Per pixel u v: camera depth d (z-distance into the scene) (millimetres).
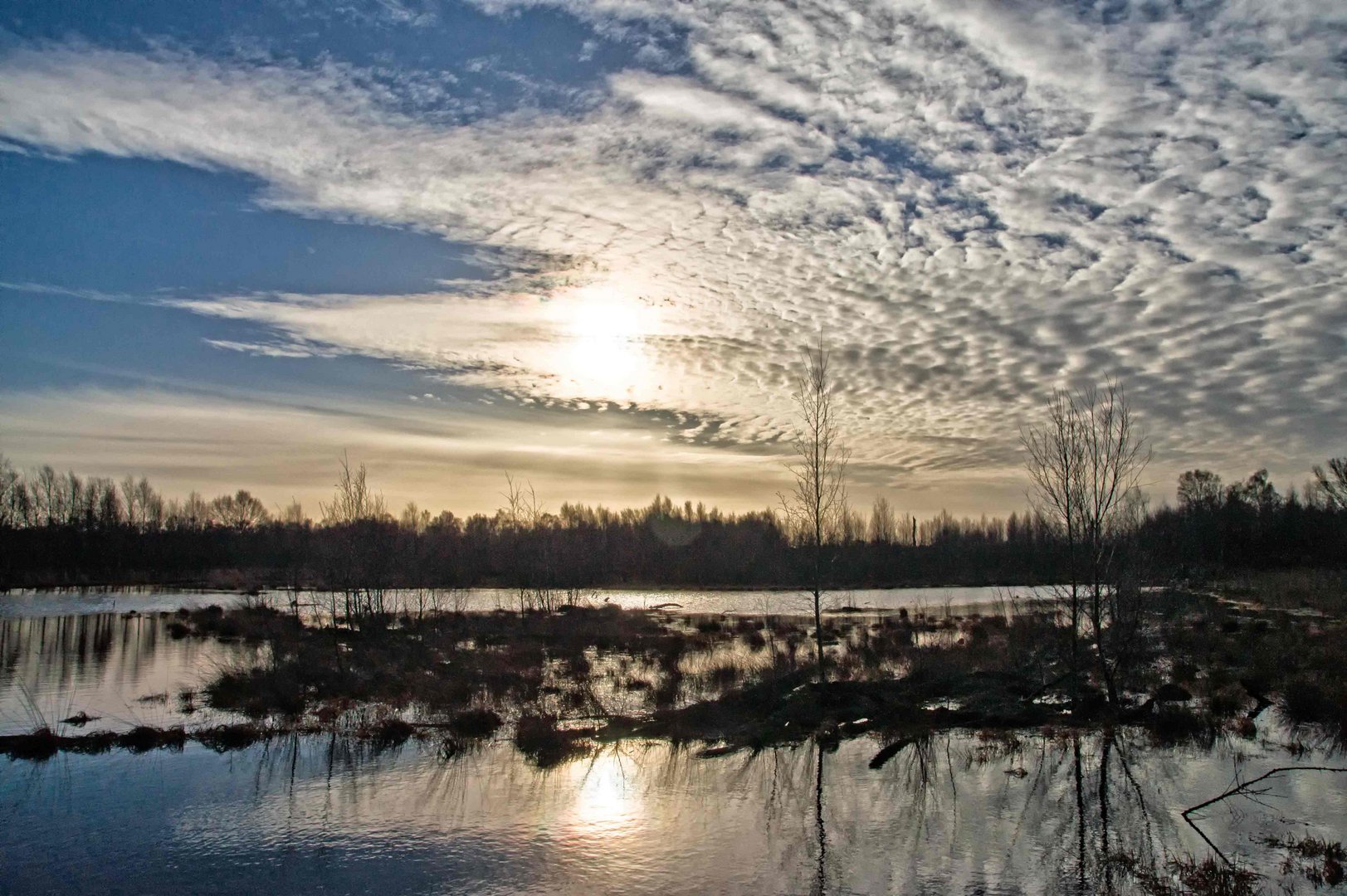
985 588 78562
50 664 30438
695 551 85312
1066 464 22453
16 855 12625
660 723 20422
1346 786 15445
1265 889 11047
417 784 16000
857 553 85812
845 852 12508
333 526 39156
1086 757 17469
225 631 39969
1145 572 23312
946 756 17828
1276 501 76812
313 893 11328
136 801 15031
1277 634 31359
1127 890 11125
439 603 49188
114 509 93312
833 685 23047
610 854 12531
